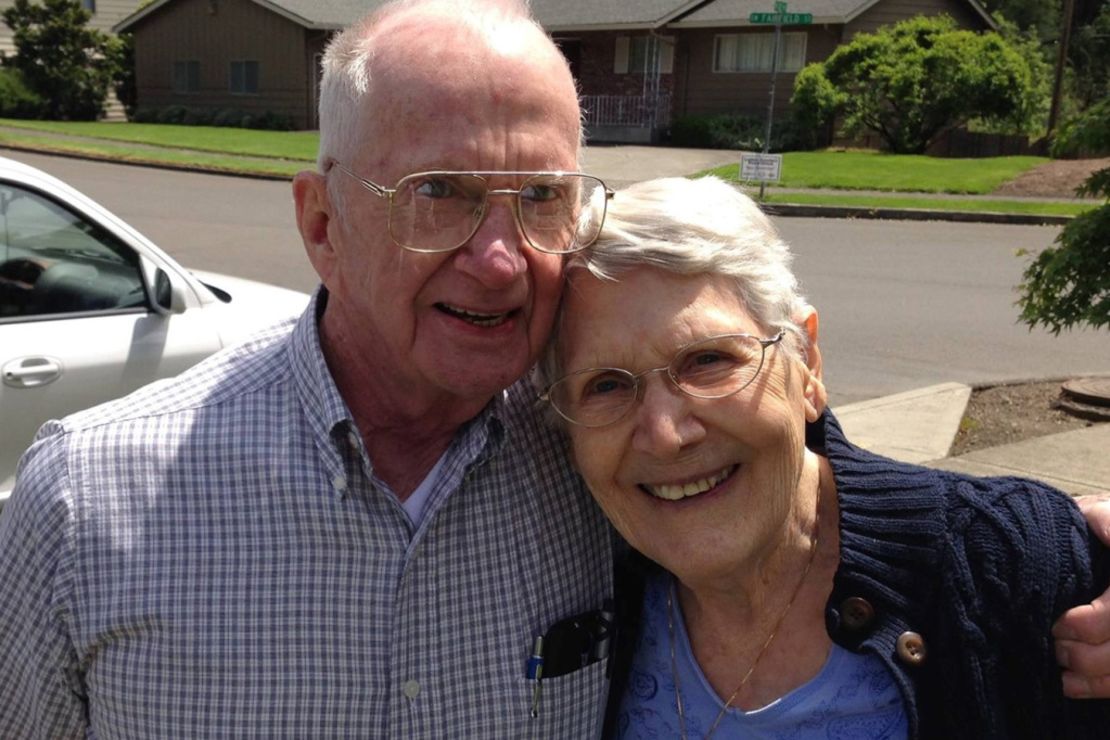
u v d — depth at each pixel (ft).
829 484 6.36
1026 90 84.69
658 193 5.61
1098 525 5.61
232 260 38.19
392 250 5.28
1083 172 66.90
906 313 32.27
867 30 94.63
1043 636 5.38
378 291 5.39
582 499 6.32
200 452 5.55
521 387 6.25
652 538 5.85
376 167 5.23
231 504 5.50
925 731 5.45
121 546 5.45
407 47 5.16
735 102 97.35
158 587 5.43
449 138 5.11
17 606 5.63
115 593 5.43
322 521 5.47
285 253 39.91
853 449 6.37
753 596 5.93
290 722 5.45
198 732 5.46
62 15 112.88
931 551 5.59
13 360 11.99
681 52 99.09
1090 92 132.36
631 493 5.84
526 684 5.87
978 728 5.35
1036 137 86.58
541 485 6.11
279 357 5.90
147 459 5.54
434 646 5.65
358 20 5.51
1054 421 22.06
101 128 97.45
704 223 5.44
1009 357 27.37
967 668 5.37
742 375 5.53
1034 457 19.36
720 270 5.47
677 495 5.75
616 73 102.73
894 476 6.01
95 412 5.79
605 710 6.23
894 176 66.33
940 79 84.23
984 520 5.65
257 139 88.79
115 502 5.49
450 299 5.33
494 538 5.87
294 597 5.46
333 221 5.56
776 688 5.89
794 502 5.90
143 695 5.47
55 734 5.80
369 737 5.52
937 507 5.73
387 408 5.78
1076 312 20.72
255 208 51.65
